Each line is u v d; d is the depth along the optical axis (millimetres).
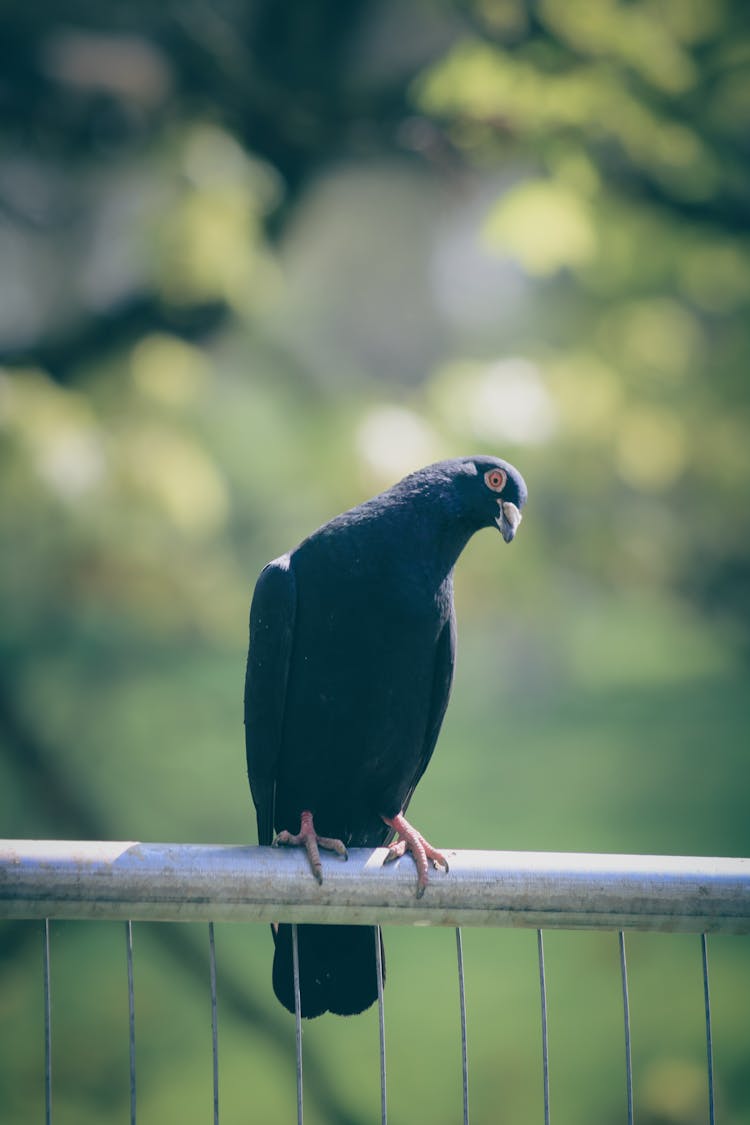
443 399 10430
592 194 10305
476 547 10773
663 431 11531
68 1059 13133
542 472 10625
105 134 11250
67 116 11172
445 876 4254
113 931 13172
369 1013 14180
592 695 20156
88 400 10531
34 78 11047
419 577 6004
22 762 12234
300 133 11250
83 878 4051
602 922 4273
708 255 11211
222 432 11281
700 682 20625
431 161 10766
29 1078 12922
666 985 14641
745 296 12234
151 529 10273
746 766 18391
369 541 5984
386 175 13047
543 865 4281
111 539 10250
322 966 5715
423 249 16297
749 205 10906
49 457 9305
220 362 12234
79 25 11336
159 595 10992
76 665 12930
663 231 11055
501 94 10000
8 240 13758
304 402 11414
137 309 11406
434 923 4270
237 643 12078
